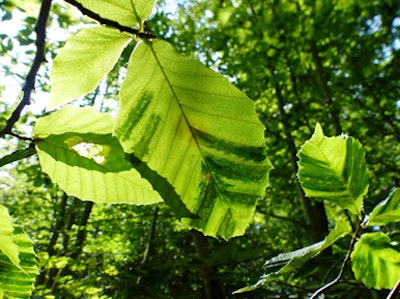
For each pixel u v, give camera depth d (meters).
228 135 0.63
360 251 0.98
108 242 10.55
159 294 4.36
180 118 0.63
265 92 10.13
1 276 0.89
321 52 9.68
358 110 9.91
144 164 0.62
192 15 11.07
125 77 0.62
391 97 9.35
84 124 0.79
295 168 8.18
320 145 0.95
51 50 5.89
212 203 0.63
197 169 0.63
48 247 9.38
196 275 6.79
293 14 9.01
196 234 5.68
